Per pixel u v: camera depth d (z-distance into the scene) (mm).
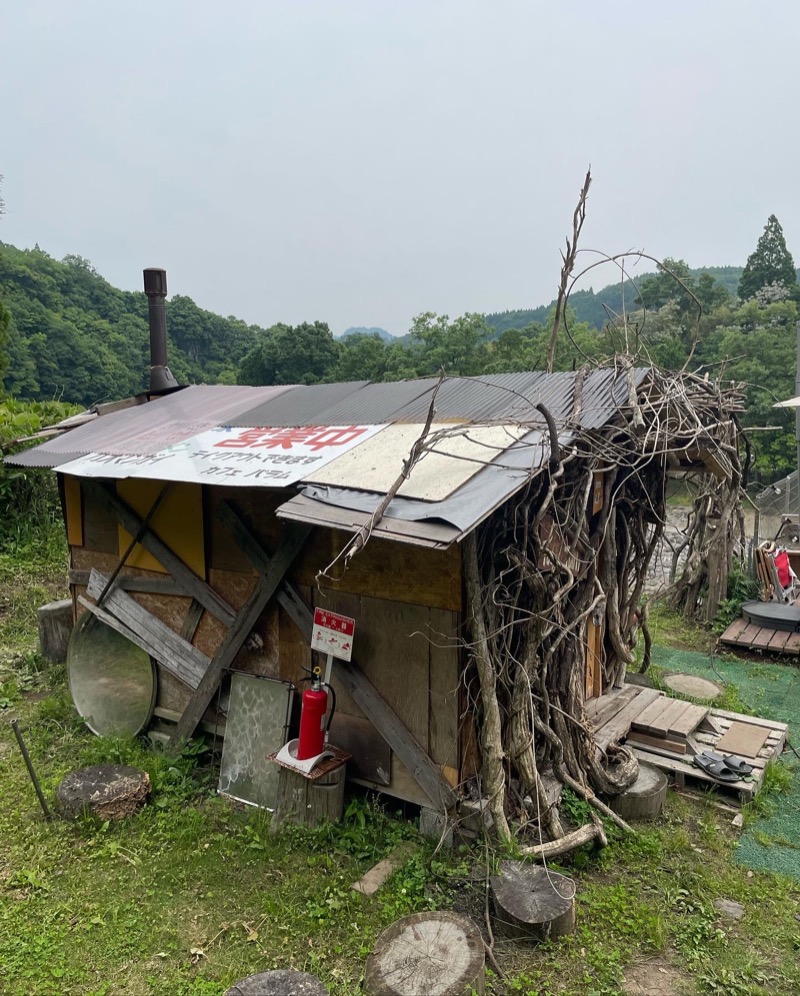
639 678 7074
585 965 3492
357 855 4277
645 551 6402
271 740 4996
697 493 9461
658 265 5195
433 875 4059
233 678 5293
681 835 4598
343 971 3438
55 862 4328
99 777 4961
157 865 4301
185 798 5035
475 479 3957
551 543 4578
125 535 6191
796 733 6348
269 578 4965
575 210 4637
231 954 3600
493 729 4199
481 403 5238
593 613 5664
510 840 4156
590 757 4816
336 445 4957
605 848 4383
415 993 2984
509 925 3623
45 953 3607
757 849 4559
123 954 3617
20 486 11523
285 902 3936
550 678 4766
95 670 6406
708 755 5383
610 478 5074
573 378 5281
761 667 8023
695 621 9547
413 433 4914
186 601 5844
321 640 4570
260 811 4766
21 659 7797
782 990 3383
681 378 5434
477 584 4098
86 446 6492
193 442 5801
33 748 5785
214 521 5480
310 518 3893
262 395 7219
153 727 6027
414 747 4422
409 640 4430
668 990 3365
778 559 9828
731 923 3857
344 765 4594
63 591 10164
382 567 4492
